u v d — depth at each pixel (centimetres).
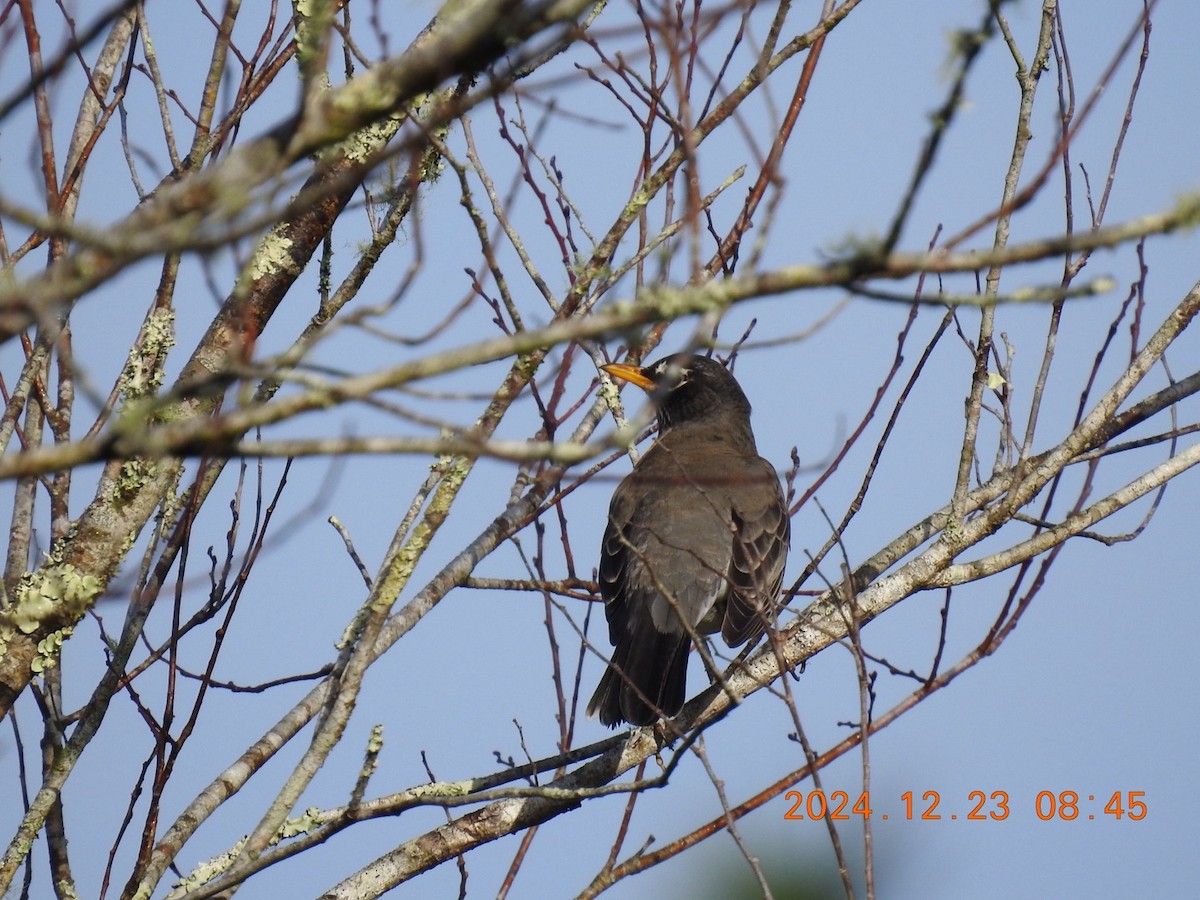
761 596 1229
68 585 1031
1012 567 1180
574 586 1177
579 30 718
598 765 1170
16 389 1008
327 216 1091
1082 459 1200
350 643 944
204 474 1005
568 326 550
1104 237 521
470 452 542
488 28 510
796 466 1180
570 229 1155
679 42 900
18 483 1066
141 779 989
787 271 548
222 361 1069
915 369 1142
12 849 955
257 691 1109
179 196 507
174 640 999
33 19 1005
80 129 1134
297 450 531
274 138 519
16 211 473
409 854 1070
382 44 946
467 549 1065
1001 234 1102
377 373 543
